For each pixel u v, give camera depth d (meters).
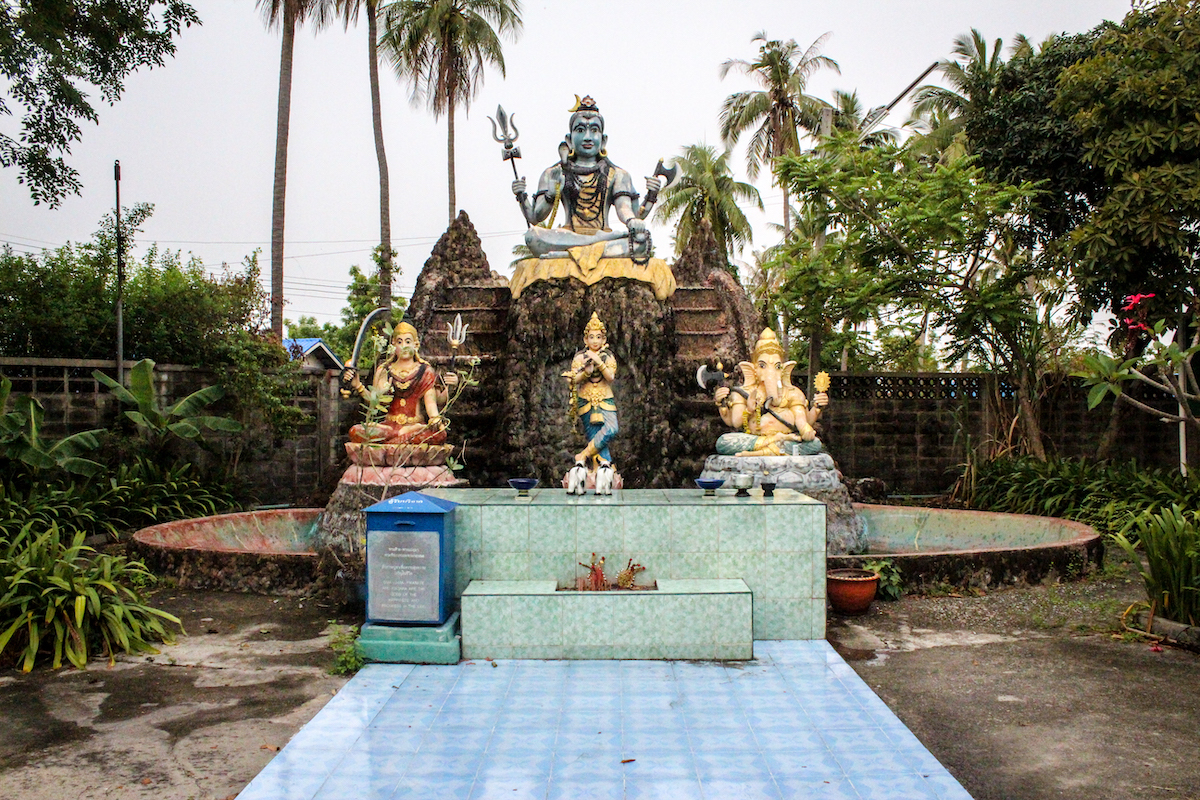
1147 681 5.88
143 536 9.53
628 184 14.14
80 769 4.44
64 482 13.13
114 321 15.48
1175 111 11.71
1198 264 12.34
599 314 13.18
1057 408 17.17
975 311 14.26
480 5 26.64
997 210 13.59
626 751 4.57
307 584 8.58
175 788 4.22
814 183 14.12
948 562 8.52
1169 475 12.45
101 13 12.59
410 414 9.88
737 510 6.77
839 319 17.30
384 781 4.21
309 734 4.81
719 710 5.18
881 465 17.81
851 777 4.27
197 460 15.58
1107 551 10.91
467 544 6.80
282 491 16.69
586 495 7.37
